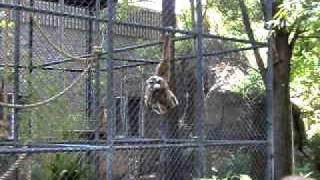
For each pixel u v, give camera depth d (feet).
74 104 36.06
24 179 28.02
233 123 41.88
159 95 26.13
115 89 38.91
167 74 27.94
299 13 25.45
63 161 29.58
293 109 47.32
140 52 40.24
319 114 51.21
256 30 37.37
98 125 31.83
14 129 30.40
